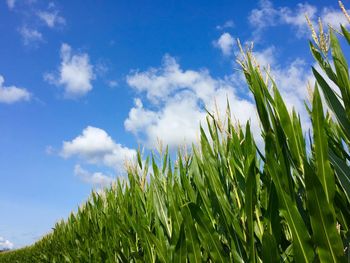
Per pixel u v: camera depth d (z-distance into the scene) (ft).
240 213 9.86
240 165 10.06
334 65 7.29
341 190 8.13
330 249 6.39
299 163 7.53
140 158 20.33
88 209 35.76
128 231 19.90
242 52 9.05
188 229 10.08
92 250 28.86
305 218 7.82
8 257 105.70
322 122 6.57
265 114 7.67
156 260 15.78
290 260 8.27
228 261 9.30
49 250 55.36
